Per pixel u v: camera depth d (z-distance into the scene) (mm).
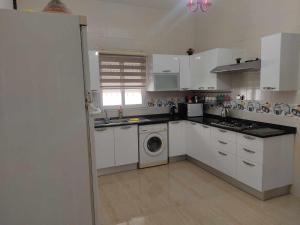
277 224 2291
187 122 4113
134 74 4305
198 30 4656
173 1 4055
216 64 3582
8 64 1209
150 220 2430
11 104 1236
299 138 2754
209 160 3557
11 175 1278
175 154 4152
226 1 3838
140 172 3773
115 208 2684
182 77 4328
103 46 4055
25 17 1213
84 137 1403
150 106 4559
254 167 2738
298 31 2713
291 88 2684
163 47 4555
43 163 1328
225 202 2738
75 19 1311
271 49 2664
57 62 1294
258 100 3295
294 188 2859
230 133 3074
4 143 1247
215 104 4203
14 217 1312
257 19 3264
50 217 1379
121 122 3795
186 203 2750
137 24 4293
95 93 4031
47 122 1311
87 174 1440
